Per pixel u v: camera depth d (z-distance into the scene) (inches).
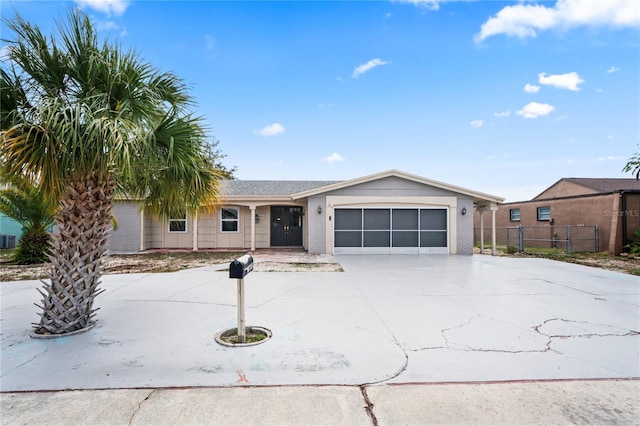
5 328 158.6
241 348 134.0
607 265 387.5
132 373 111.6
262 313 184.4
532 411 90.4
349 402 94.4
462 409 91.1
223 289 247.6
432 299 216.7
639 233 466.9
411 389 101.7
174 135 158.9
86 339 143.3
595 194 530.9
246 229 591.5
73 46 145.1
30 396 96.7
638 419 87.0
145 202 200.4
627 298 220.7
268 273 320.5
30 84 142.6
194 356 125.8
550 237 621.0
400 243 494.9
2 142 118.7
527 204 677.9
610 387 103.5
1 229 621.0
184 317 176.9
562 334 151.2
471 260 424.2
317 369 115.0
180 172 167.6
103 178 159.0
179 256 474.0
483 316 179.0
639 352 130.6
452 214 495.5
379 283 270.8
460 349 133.3
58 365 117.6
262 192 598.9
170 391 100.0
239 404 93.1
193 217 215.9
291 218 610.5
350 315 180.7
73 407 91.0
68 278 151.3
